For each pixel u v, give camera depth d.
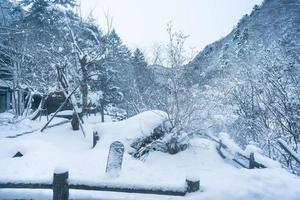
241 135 11.63
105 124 10.04
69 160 7.06
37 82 18.06
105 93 26.67
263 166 6.35
